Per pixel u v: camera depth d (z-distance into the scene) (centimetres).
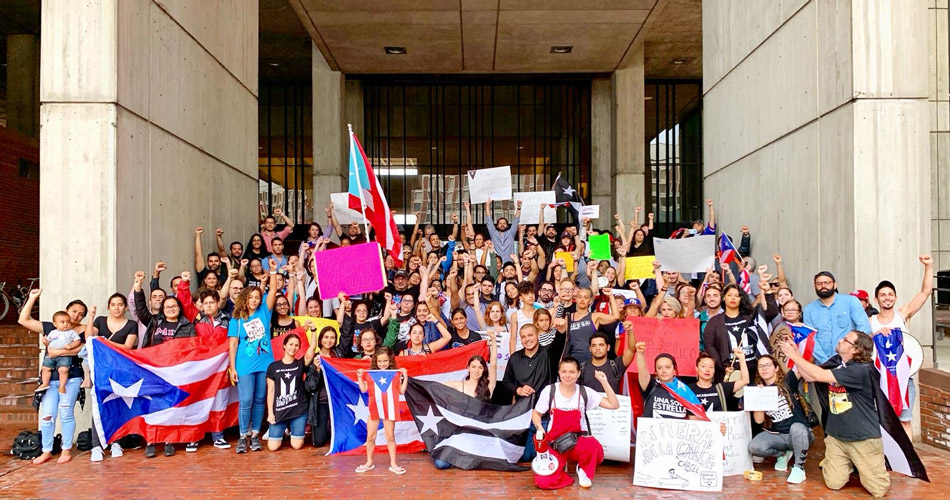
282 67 2375
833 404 627
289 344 781
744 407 686
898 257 797
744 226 1073
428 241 1351
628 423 691
